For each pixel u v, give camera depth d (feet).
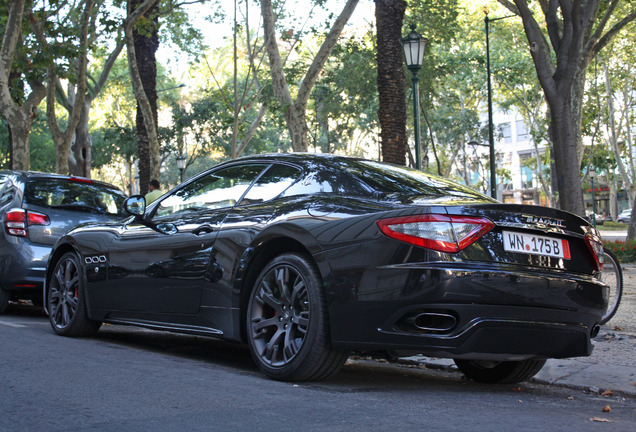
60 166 57.00
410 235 11.69
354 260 12.16
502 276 11.68
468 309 11.51
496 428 9.89
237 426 9.49
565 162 28.81
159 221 17.26
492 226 11.96
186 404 10.78
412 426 9.76
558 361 16.81
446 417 10.50
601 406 12.91
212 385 12.41
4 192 26.63
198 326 15.30
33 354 15.39
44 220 25.55
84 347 17.12
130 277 17.37
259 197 15.08
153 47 61.05
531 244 12.39
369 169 14.43
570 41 28.68
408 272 11.55
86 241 19.26
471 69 123.13
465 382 15.34
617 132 143.43
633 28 99.76
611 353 17.95
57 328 19.80
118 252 17.90
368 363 17.65
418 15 83.51
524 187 212.84
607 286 13.65
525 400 13.00
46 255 25.27
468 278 11.46
